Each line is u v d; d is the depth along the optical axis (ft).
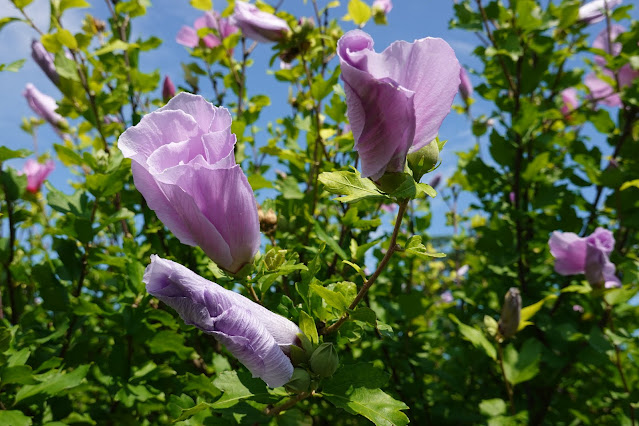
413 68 0.53
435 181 2.60
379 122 0.54
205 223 0.61
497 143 1.78
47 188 1.26
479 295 1.89
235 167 0.61
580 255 1.41
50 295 1.20
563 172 1.86
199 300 0.56
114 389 1.10
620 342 1.36
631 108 1.80
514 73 1.85
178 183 0.58
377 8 1.73
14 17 1.35
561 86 1.92
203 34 1.79
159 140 0.58
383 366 1.61
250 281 0.71
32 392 0.96
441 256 0.68
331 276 1.29
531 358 1.31
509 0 1.79
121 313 1.13
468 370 1.82
